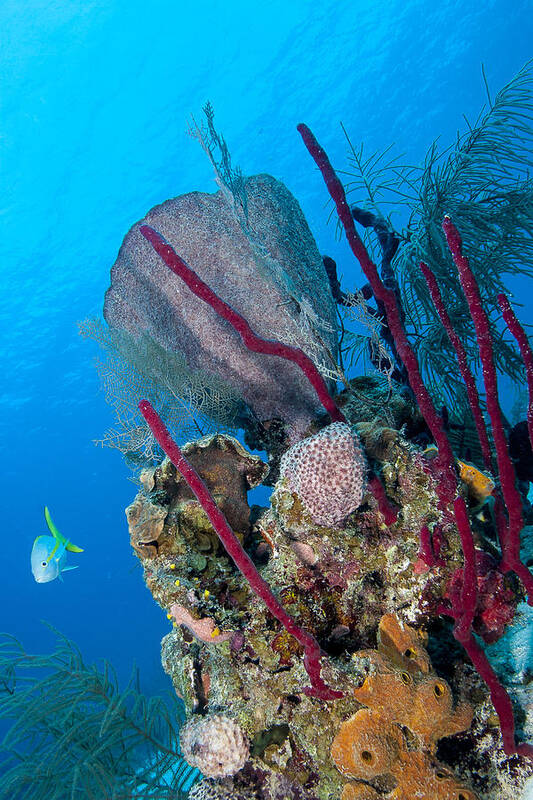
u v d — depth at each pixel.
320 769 1.75
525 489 3.42
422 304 4.11
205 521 2.23
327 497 1.86
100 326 3.04
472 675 1.95
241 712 1.87
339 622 1.99
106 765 3.69
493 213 3.91
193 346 2.86
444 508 1.95
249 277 2.67
